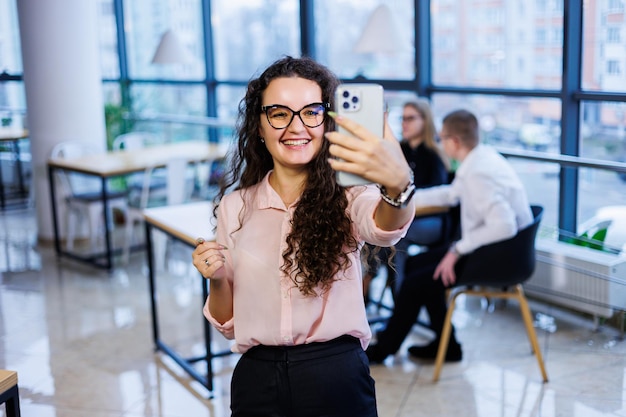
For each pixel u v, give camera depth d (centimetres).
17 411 200
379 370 367
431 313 370
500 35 485
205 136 719
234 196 185
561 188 421
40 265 562
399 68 557
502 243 337
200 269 175
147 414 333
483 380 353
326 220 166
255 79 173
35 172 610
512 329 412
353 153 131
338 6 596
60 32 591
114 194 577
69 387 362
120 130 750
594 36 432
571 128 448
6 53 746
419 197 389
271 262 172
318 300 171
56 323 445
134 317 452
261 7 660
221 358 392
